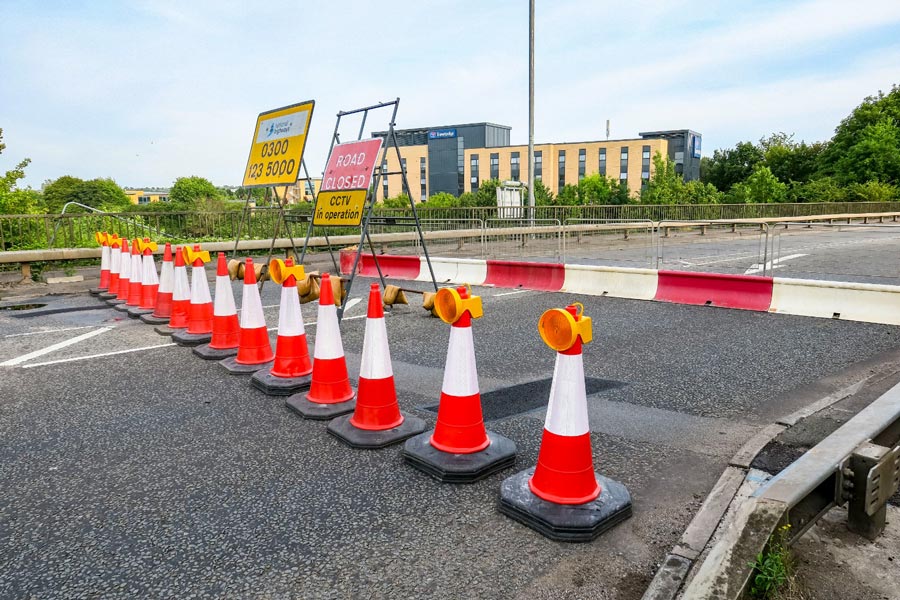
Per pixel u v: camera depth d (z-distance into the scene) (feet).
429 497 11.03
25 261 40.68
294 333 17.56
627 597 8.13
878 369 18.66
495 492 11.21
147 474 12.11
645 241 78.02
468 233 53.83
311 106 27.27
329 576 8.71
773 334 23.90
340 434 13.60
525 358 20.80
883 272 44.01
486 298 34.19
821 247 68.08
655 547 9.30
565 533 9.44
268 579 8.68
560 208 65.57
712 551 7.57
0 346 22.93
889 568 8.21
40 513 10.64
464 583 8.49
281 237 53.52
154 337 24.08
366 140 23.62
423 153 397.80
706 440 13.38
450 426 12.23
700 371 18.85
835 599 7.60
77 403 16.39
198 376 18.76
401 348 22.52
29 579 8.77
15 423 14.96
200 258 23.13
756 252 62.13
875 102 214.69
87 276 42.70
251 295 19.33
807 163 251.60
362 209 22.84
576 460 10.07
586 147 337.72
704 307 30.42
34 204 61.36
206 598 8.30
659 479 11.53
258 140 30.83
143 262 29.19
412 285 39.78
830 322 26.08
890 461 8.83
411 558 9.12
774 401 15.93
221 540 9.70
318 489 11.38
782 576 7.25
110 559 9.24
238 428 14.51
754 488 10.78
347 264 47.06
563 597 8.15
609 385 17.53
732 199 212.84
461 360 12.17
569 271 36.52
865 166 201.77
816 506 8.41
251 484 11.62
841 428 9.53
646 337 23.75
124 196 369.91
